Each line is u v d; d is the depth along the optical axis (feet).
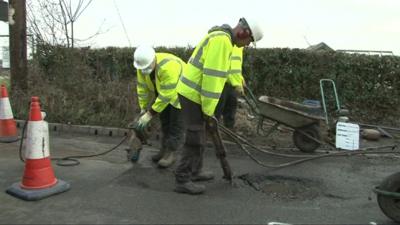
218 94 15.23
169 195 16.43
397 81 32.83
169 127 19.76
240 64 21.74
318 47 38.81
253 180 18.60
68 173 18.75
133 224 13.74
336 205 15.90
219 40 14.99
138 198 16.02
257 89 34.83
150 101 20.17
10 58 31.65
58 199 15.71
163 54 18.80
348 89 33.35
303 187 17.94
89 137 26.68
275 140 26.22
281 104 25.45
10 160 20.44
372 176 19.70
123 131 27.27
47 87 31.58
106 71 37.01
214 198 16.25
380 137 28.32
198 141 16.16
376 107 33.30
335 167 21.12
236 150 23.97
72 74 32.73
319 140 23.72
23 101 30.35
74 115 29.32
